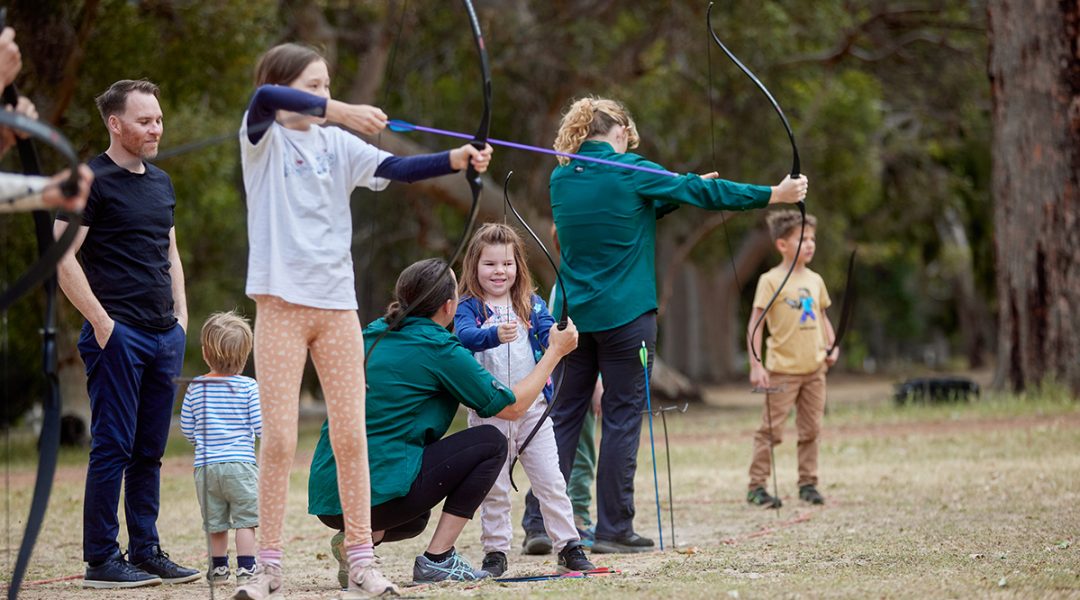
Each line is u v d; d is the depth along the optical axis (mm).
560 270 8641
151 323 7605
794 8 28375
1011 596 5840
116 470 7465
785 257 11398
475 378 6887
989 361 65062
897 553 7594
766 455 11188
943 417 18859
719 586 6277
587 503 9430
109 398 7445
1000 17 21172
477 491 7004
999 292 21547
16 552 9469
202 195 25484
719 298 51969
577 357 8562
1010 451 14195
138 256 7559
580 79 28391
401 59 29453
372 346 6613
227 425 7730
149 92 7570
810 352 11141
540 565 8039
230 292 31859
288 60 5938
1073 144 20453
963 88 32969
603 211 8352
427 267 7047
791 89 31641
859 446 15867
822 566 7141
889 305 67000
